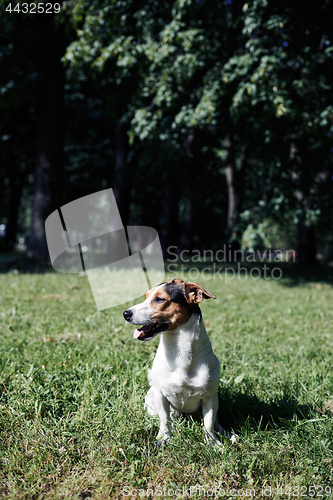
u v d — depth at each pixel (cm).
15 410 275
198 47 923
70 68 1410
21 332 491
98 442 249
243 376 336
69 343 460
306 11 927
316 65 940
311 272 1577
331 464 236
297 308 742
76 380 324
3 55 1345
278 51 852
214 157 1312
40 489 211
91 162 2059
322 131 938
